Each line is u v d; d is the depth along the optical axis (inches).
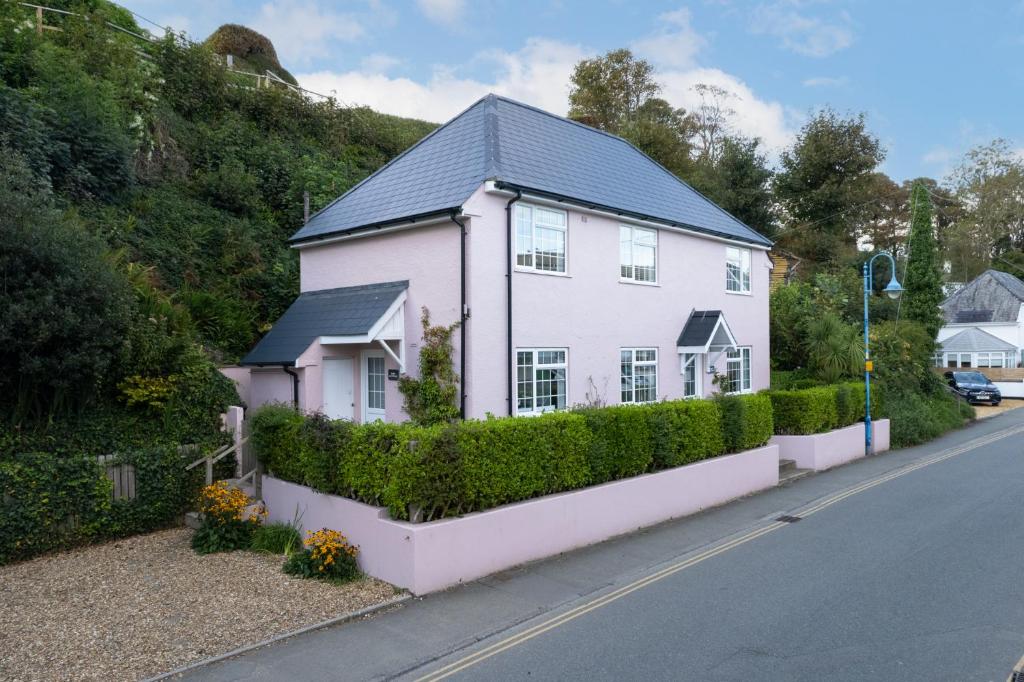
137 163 763.4
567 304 604.1
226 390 521.7
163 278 660.1
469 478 366.3
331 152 1119.0
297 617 307.6
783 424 719.7
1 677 249.0
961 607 313.6
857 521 486.6
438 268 546.6
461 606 326.6
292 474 437.1
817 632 288.0
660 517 491.5
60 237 401.4
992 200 2383.1
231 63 1357.0
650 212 684.1
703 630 293.4
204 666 262.8
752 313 856.9
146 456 437.4
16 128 596.1
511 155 599.2
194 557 389.4
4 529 374.0
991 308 1833.2
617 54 1830.7
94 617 305.6
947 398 1133.1
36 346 382.6
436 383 530.9
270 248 821.2
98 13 952.3
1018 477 639.1
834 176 1868.8
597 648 277.4
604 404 563.5
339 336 546.0
